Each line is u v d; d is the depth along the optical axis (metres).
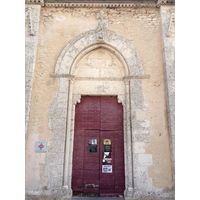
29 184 6.08
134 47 7.38
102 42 7.44
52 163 6.25
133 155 6.35
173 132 6.34
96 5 7.87
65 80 6.98
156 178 6.18
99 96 7.37
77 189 6.54
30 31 7.30
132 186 6.18
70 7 7.88
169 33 7.32
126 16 7.82
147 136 6.52
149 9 7.86
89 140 6.99
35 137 6.46
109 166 6.77
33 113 6.68
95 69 7.45
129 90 7.06
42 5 7.77
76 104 7.27
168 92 6.71
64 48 7.31
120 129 7.07
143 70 7.17
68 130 6.65
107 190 6.55
